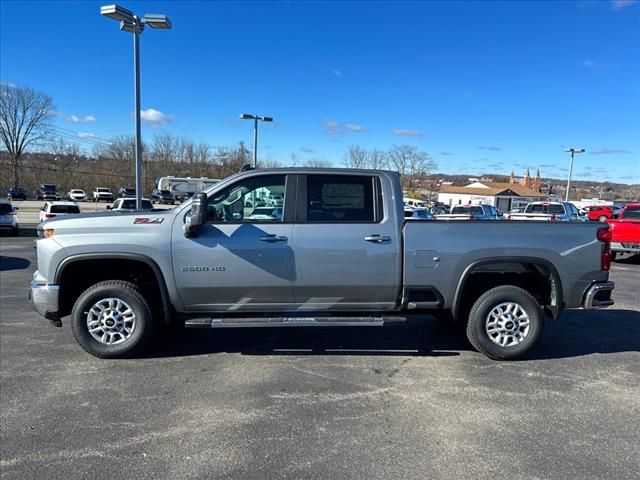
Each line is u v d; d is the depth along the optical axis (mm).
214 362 4859
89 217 4801
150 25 15609
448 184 114312
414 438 3369
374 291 4883
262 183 4855
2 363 4777
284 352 5195
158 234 4676
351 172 4910
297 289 4801
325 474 2926
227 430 3463
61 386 4223
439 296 4906
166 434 3398
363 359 4996
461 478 2900
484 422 3619
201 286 4719
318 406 3869
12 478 2857
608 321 6684
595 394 4156
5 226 20953
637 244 13438
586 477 2916
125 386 4238
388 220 4855
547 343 5602
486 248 4859
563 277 4941
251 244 4691
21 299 7883
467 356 5113
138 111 16016
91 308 4812
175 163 77812
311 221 4797
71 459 3070
